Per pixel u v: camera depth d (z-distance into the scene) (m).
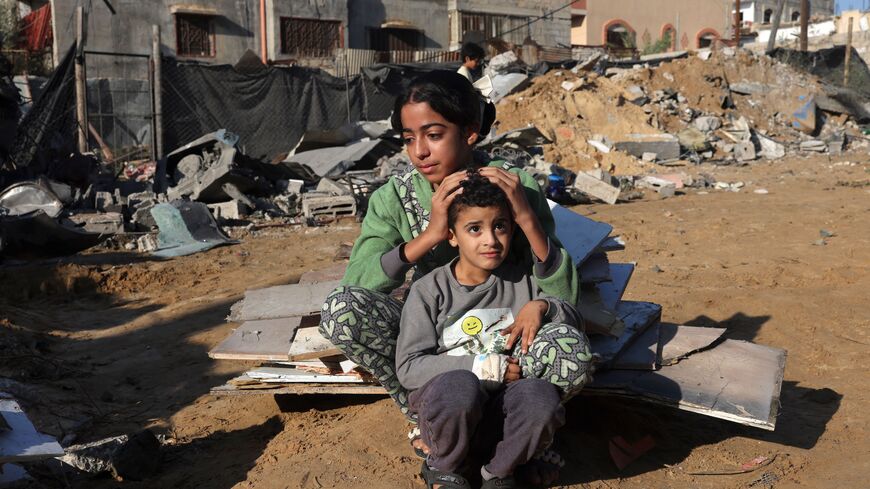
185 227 9.86
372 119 20.39
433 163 2.87
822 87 24.61
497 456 2.60
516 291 2.83
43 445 2.64
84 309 7.00
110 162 17.09
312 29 28.66
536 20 34.00
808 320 5.04
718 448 3.23
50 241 9.22
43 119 13.16
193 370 5.03
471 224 2.64
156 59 16.09
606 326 3.29
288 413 3.91
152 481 3.30
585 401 3.58
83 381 4.85
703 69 23.52
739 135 20.44
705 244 8.42
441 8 32.44
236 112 18.25
